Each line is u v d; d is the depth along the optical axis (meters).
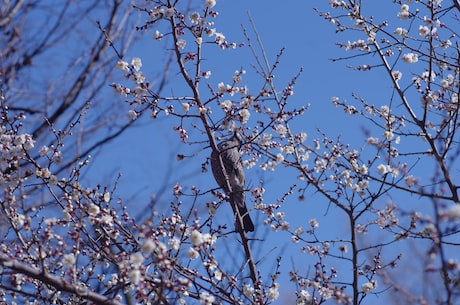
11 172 9.09
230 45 8.84
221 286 8.88
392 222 8.09
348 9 9.98
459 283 5.96
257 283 8.52
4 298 8.52
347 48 9.84
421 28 9.12
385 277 6.29
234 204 9.12
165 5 8.82
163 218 8.05
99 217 7.90
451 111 9.24
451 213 5.54
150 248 6.52
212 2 8.80
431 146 8.67
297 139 9.64
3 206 8.10
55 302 8.09
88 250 8.30
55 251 7.03
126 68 8.70
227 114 8.92
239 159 10.02
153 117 8.84
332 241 8.48
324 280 7.98
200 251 7.77
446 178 7.85
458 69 9.67
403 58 9.41
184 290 7.31
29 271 6.80
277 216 9.16
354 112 9.64
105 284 8.34
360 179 8.64
